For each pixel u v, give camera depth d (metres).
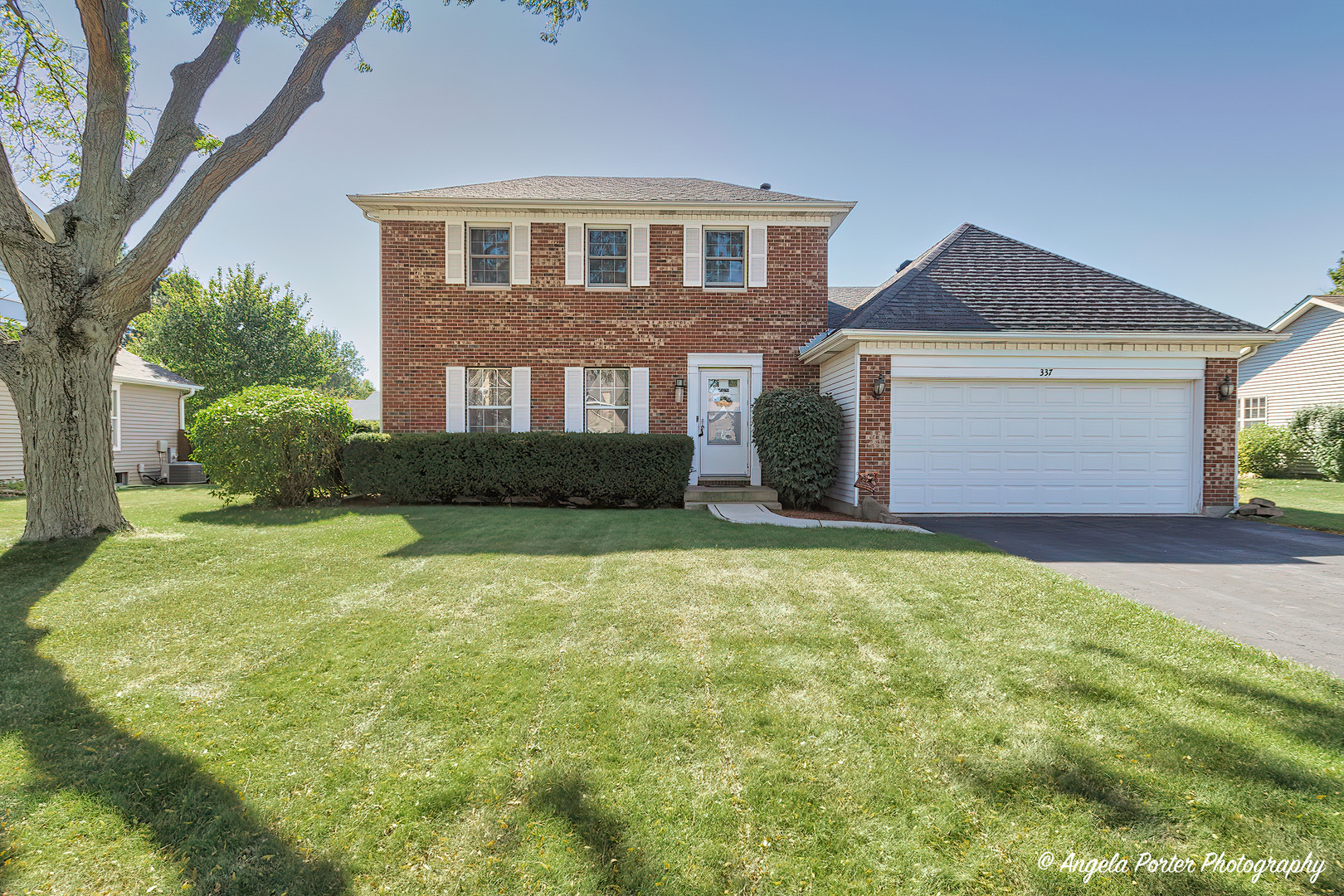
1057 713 2.95
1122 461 10.20
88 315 6.30
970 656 3.62
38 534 6.18
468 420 12.35
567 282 12.25
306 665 3.53
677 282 12.36
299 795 2.34
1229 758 2.55
